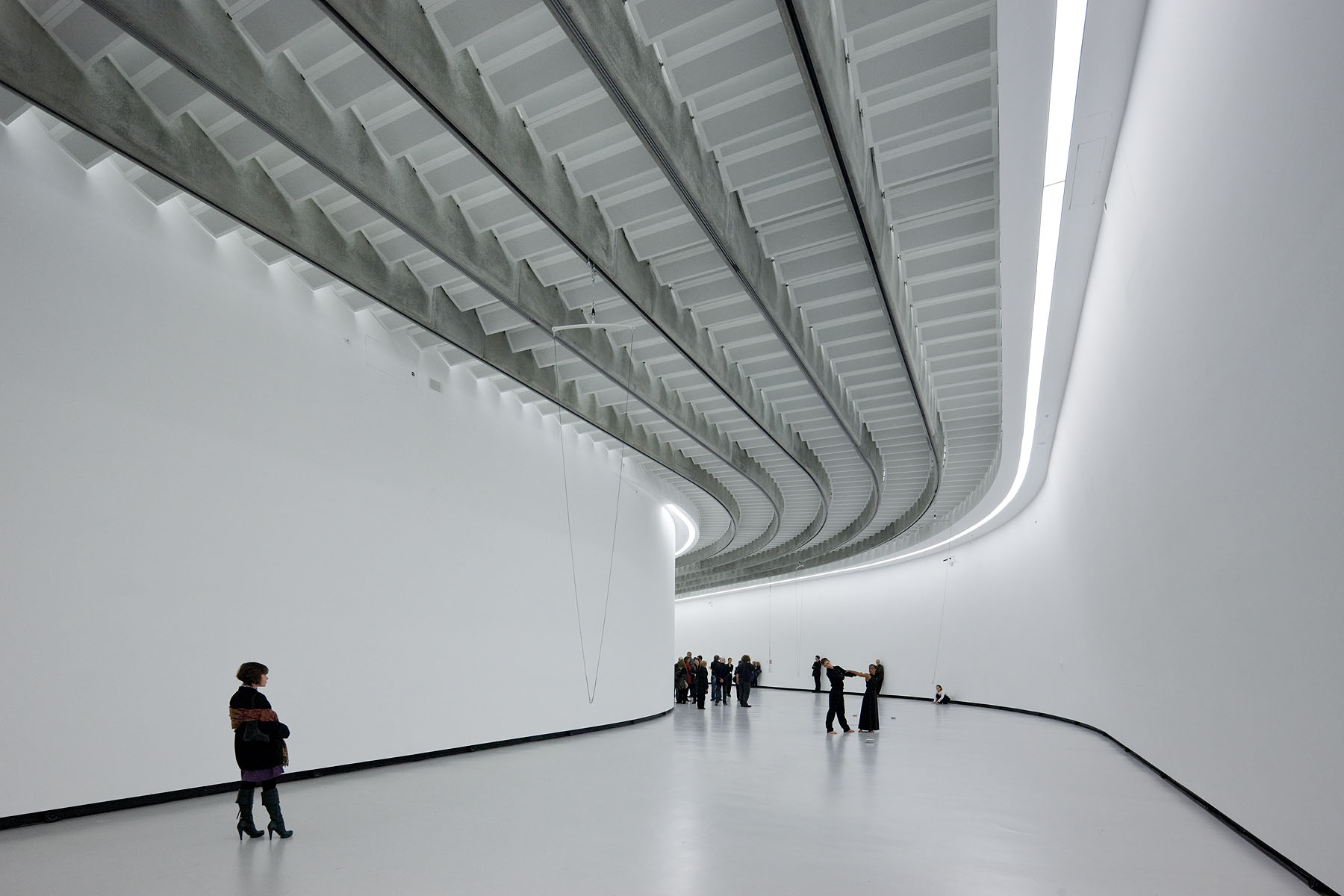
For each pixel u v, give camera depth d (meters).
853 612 24.86
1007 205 5.43
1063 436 11.09
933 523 17.81
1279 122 3.30
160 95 4.97
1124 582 7.99
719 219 5.62
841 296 7.31
